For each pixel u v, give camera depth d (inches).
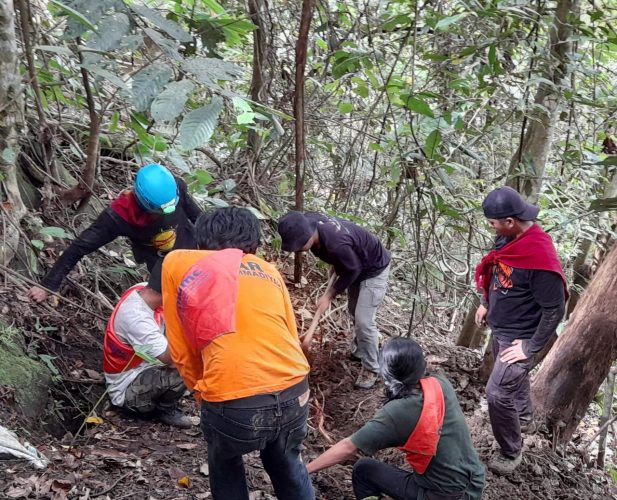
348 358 182.1
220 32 140.7
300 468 91.3
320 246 143.0
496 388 131.3
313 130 220.1
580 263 217.3
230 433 79.4
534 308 126.4
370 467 112.3
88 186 163.2
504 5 154.3
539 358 200.1
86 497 98.0
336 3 198.7
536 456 153.8
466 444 103.1
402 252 234.5
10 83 131.6
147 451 118.1
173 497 103.8
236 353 77.4
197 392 82.3
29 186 160.6
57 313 144.4
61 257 126.1
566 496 145.2
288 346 82.0
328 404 164.1
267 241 212.5
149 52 146.8
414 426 97.6
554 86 148.8
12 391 116.0
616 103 178.1
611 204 144.3
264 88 195.6
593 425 216.1
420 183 184.9
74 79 172.2
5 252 136.8
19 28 159.2
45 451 107.7
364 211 221.6
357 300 160.1
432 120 152.3
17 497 93.6
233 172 215.0
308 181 223.0
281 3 206.7
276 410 79.4
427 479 102.6
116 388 125.6
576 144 195.3
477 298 204.2
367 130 221.0
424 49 187.8
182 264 80.1
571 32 156.8
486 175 225.1
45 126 155.6
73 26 93.1
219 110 89.3
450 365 192.2
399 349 99.1
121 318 121.3
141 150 165.3
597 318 160.6
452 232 244.4
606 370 162.4
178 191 135.6
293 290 200.4
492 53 151.9
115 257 171.0
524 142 170.6
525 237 122.3
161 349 120.0
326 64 189.2
